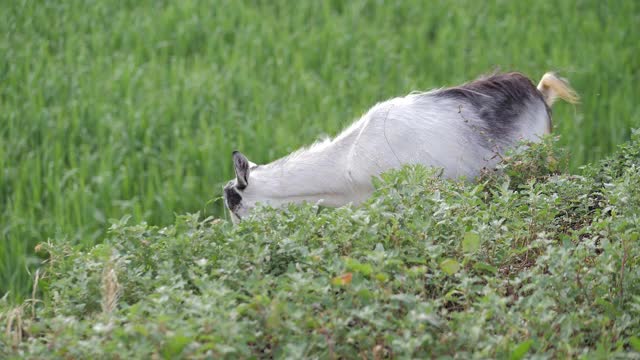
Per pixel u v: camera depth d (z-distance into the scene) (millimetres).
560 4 22516
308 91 17734
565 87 11383
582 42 20156
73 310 7395
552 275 7242
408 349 6184
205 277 7180
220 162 15430
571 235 8625
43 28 20797
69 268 8062
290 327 6535
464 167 10547
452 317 6855
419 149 10453
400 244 7730
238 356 6527
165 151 15836
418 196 8297
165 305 6785
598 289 7293
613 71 18797
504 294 7527
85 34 21000
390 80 18766
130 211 14430
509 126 10836
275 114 17484
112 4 22359
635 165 9445
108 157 15523
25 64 18766
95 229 14094
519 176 9734
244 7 22078
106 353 6359
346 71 18750
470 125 10617
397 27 22250
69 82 18297
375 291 6793
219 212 14734
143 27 20891
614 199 8289
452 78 18891
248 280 7031
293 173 10820
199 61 19234
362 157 10547
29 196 14797
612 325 7238
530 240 8281
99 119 16859
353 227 7852
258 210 8492
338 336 6629
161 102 17297
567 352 6594
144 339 6273
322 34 20438
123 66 18719
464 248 7500
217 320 6297
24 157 15758
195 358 6164
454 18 22078
